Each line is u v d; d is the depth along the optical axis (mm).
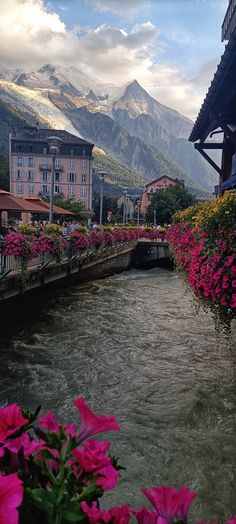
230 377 7414
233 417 5781
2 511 695
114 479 876
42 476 924
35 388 6945
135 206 100625
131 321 12211
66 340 9961
